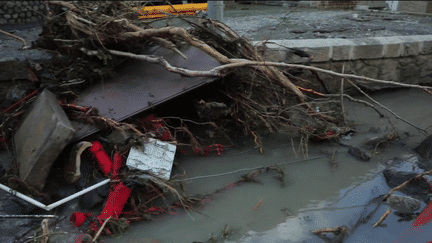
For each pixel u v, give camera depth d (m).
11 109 4.25
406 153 3.98
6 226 2.85
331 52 5.73
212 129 4.23
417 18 9.81
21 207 3.06
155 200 3.25
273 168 3.67
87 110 3.62
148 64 4.20
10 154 3.71
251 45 4.57
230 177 3.63
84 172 3.29
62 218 2.96
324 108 5.00
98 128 3.46
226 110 4.10
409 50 6.07
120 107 3.69
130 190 3.09
